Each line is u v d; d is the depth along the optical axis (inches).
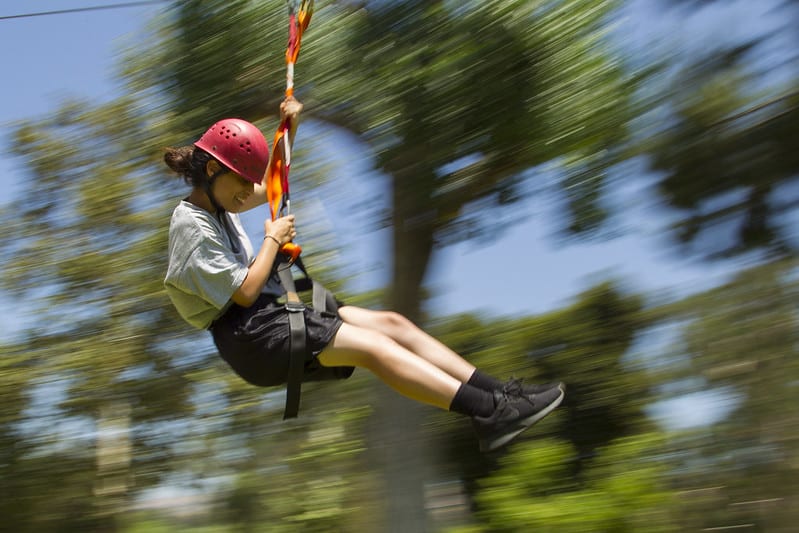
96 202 609.6
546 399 256.1
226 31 514.3
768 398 522.3
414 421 541.6
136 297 599.2
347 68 482.6
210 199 268.7
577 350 593.3
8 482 605.3
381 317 273.1
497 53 444.5
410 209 493.0
